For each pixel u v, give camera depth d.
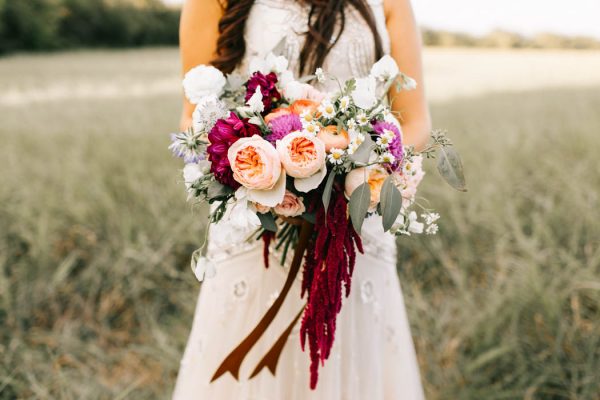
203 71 1.24
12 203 3.70
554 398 2.28
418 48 1.52
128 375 2.56
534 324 2.49
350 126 1.07
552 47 34.09
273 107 1.21
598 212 3.27
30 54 28.23
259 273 1.49
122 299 3.03
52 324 2.88
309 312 1.18
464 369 2.36
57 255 3.35
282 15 1.42
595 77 15.88
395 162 1.11
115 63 22.23
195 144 1.14
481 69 19.80
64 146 5.61
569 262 2.66
